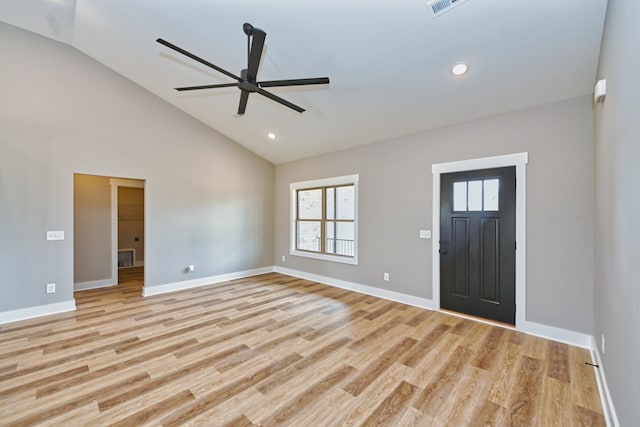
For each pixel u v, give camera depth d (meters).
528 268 3.01
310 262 5.52
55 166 3.60
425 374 2.27
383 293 4.32
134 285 5.09
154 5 2.78
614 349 1.72
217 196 5.30
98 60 3.93
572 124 2.77
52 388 2.07
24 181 3.40
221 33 2.92
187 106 4.65
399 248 4.12
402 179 4.09
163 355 2.57
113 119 4.07
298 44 2.81
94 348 2.69
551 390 2.06
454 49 2.53
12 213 3.33
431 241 3.79
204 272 5.11
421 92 3.14
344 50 2.78
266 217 6.14
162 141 4.57
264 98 3.94
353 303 4.06
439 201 3.72
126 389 2.07
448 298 3.66
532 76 2.64
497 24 2.22
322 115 4.02
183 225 4.84
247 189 5.77
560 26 2.13
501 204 3.22
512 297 3.15
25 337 2.92
